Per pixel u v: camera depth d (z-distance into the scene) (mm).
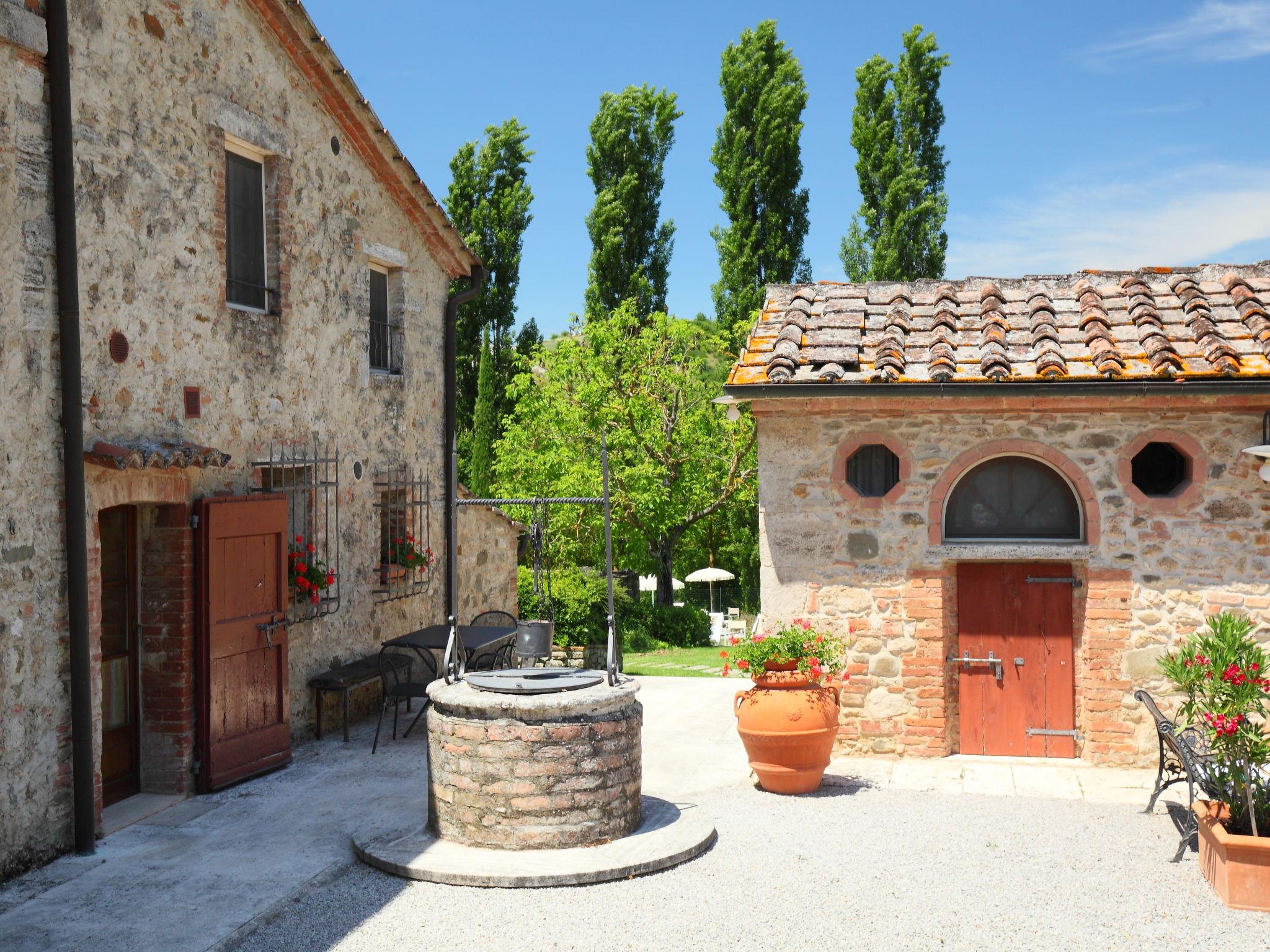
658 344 24953
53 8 6391
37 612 6297
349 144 10516
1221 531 8445
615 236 29516
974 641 9023
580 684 7020
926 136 27703
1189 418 8453
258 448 8898
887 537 8844
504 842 6582
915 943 5461
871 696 8953
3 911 5668
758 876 6406
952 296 9820
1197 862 6664
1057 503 8844
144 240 7473
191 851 6668
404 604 11516
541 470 23906
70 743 6586
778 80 28125
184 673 7781
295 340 9492
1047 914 5840
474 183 30391
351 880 6305
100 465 6699
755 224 28297
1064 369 8250
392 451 11367
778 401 8758
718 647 24141
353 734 9984
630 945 5406
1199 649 7047
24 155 6242
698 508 26594
